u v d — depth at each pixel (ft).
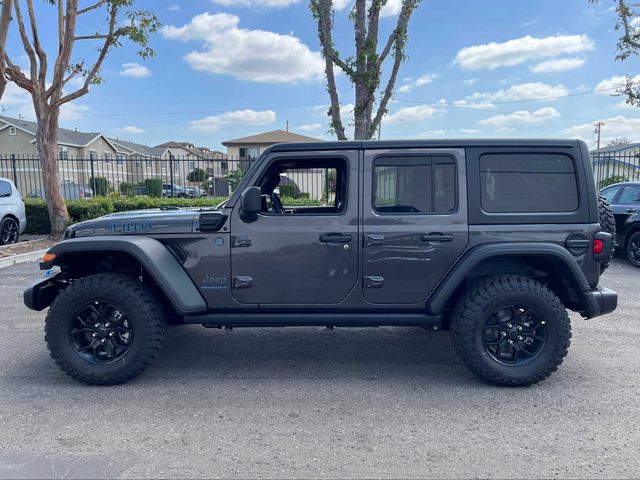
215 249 12.73
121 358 12.57
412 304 12.82
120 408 11.47
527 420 10.88
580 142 12.70
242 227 12.68
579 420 10.87
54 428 10.49
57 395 12.19
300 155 12.84
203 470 8.94
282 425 10.66
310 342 16.42
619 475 8.80
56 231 38.19
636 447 9.73
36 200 42.80
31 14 34.58
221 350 15.62
